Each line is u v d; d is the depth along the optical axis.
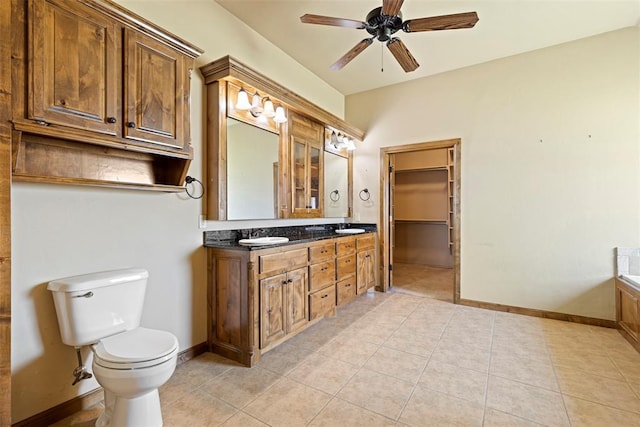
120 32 1.69
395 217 6.50
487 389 1.92
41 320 1.60
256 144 2.76
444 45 3.19
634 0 2.49
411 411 1.71
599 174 3.01
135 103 1.75
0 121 1.24
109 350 1.50
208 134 2.45
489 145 3.52
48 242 1.62
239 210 2.59
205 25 2.49
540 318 3.21
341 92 4.45
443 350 2.46
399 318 3.18
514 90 3.39
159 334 1.71
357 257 3.66
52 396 1.64
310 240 2.79
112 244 1.89
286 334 2.49
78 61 1.51
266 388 1.92
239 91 2.52
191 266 2.35
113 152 1.92
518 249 3.37
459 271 3.66
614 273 2.95
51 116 1.41
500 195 3.46
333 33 3.02
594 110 3.02
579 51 3.08
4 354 1.24
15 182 1.51
